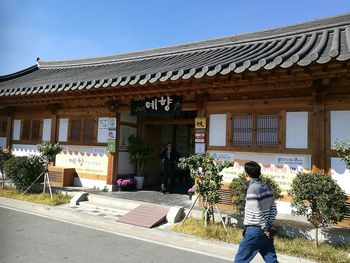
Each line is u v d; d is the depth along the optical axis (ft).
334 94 26.84
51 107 46.47
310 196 21.81
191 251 22.06
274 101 29.73
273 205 16.35
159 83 29.91
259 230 15.69
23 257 18.93
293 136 28.68
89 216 30.30
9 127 51.72
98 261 18.99
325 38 31.17
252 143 30.68
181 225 26.81
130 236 24.98
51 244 21.74
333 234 22.98
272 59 24.97
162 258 20.20
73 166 44.47
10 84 52.42
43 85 40.19
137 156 41.98
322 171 26.86
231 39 42.27
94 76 40.98
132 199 34.53
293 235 24.38
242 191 25.49
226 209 31.09
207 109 33.37
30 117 49.75
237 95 31.68
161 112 35.78
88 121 43.70
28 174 38.29
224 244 22.93
